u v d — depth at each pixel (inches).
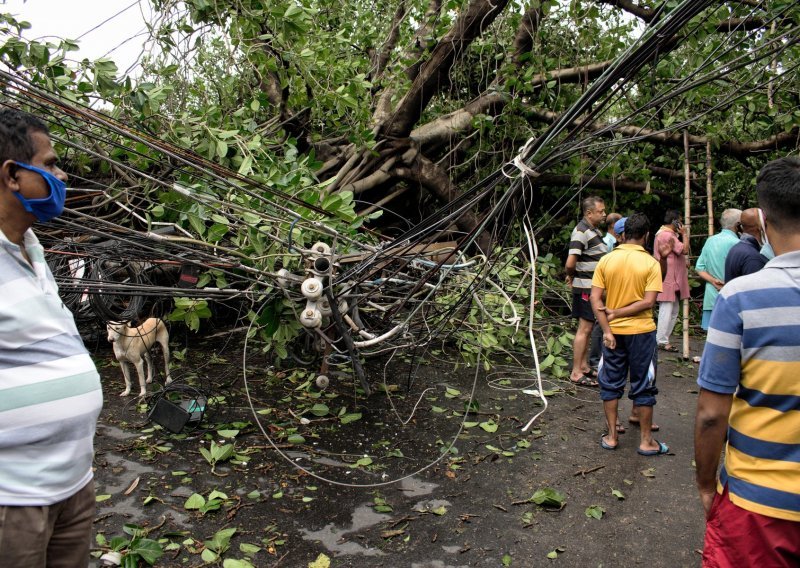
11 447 59.5
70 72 172.1
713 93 273.1
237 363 229.9
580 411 191.5
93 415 66.4
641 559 111.3
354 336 181.2
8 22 159.0
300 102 244.8
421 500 132.2
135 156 175.6
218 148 189.0
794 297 63.2
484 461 152.5
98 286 153.5
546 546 115.1
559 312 319.0
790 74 255.4
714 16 196.7
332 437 164.9
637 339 154.0
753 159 379.2
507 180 138.5
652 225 446.6
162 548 111.0
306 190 170.6
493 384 216.1
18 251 61.3
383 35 332.2
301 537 116.5
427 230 147.6
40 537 61.4
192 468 144.3
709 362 68.1
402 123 309.9
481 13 285.4
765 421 64.6
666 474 146.6
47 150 64.8
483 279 158.1
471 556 111.4
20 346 60.1
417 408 188.9
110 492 131.6
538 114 341.1
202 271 170.9
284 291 153.9
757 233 173.9
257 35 210.8
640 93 289.4
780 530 63.2
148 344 194.7
